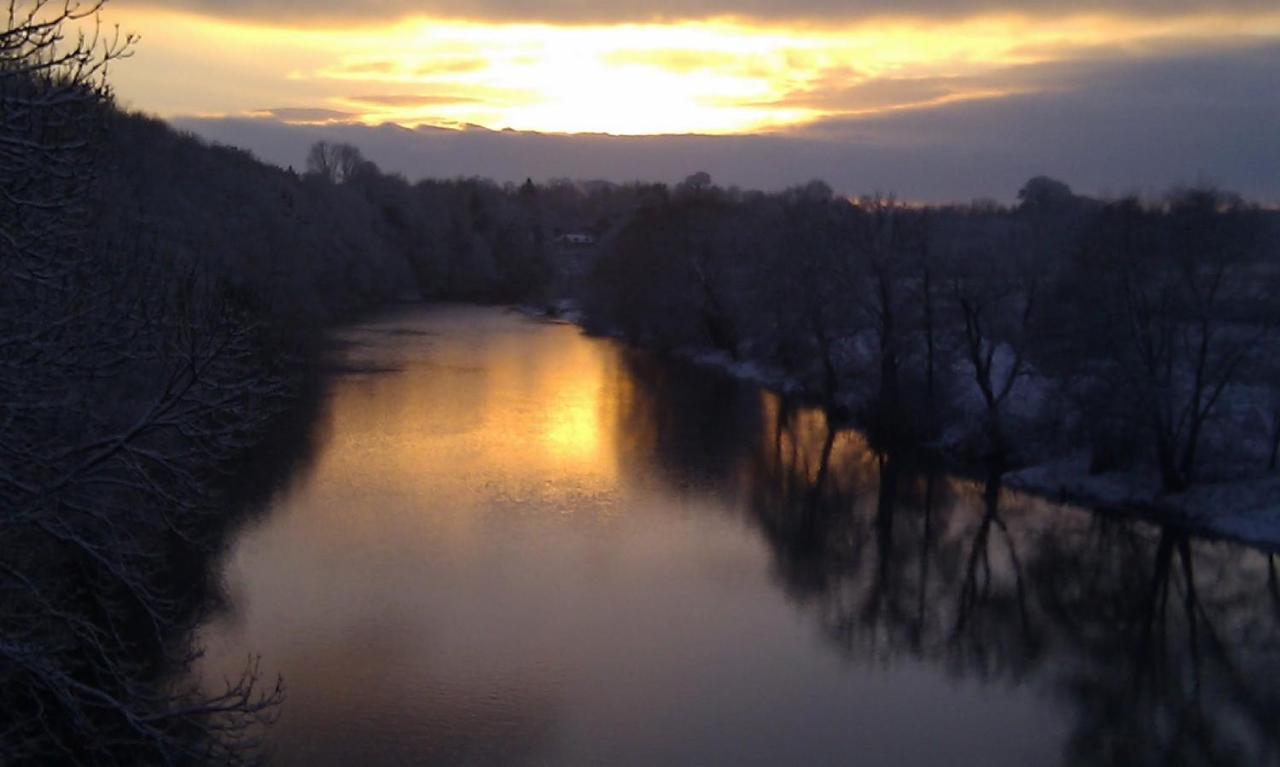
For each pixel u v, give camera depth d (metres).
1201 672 18.70
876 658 18.80
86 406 10.41
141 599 10.66
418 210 87.88
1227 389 28.59
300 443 31.19
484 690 16.69
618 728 15.80
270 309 34.66
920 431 34.78
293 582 20.50
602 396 41.59
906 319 35.50
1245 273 26.73
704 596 21.12
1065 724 16.56
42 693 11.94
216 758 12.13
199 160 50.75
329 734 15.16
